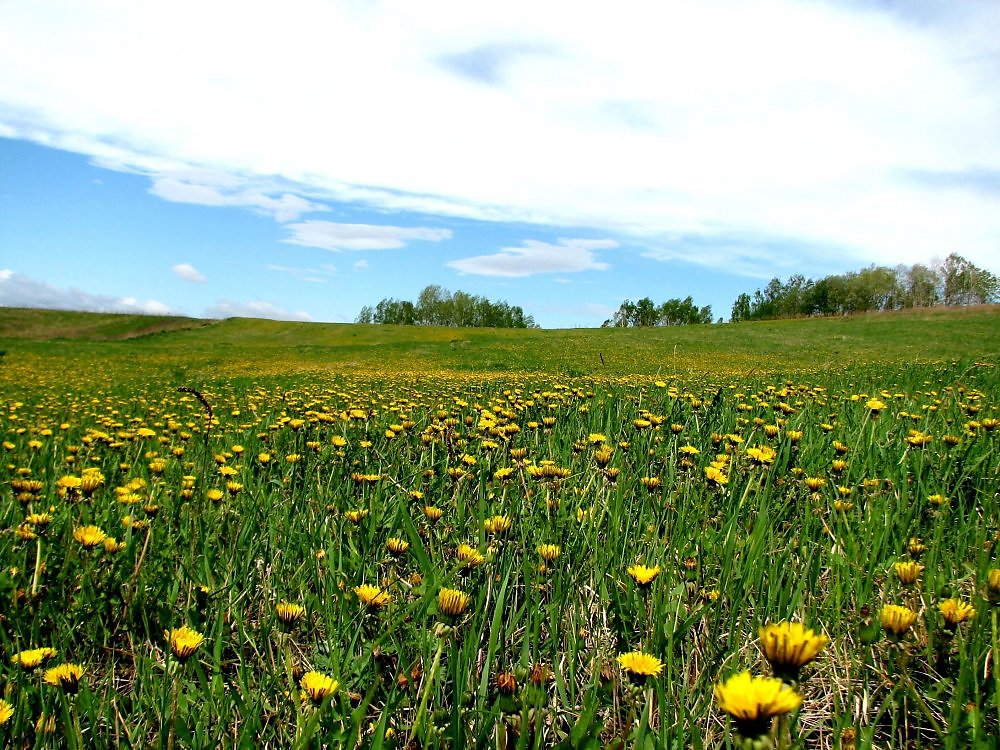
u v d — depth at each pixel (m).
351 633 1.91
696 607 2.07
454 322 127.88
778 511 2.82
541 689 1.43
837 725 1.39
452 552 2.48
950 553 2.34
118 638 2.12
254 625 2.14
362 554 2.47
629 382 11.07
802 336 45.72
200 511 2.91
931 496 2.75
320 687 1.44
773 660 1.02
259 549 2.61
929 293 97.56
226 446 5.03
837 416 5.33
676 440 3.93
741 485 3.14
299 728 1.43
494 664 1.77
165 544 2.62
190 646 1.60
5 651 1.82
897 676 1.64
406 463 4.02
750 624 1.92
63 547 2.53
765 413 5.30
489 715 1.46
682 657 1.81
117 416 8.70
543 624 2.07
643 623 1.94
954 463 3.18
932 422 4.62
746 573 2.15
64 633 2.00
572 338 47.97
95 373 22.42
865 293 99.69
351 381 15.87
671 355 34.91
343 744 1.37
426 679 1.63
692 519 2.75
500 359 33.12
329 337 60.69
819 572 2.23
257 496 3.29
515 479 3.37
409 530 2.16
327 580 2.23
